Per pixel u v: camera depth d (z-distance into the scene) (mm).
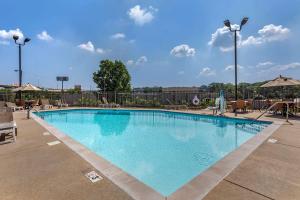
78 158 4070
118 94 21828
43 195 2629
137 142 7727
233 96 18016
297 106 11477
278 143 5043
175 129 10242
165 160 5684
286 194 2592
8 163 3828
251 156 4070
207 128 10312
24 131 6914
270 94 16031
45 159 4027
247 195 2566
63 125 11844
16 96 20406
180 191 2699
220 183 2910
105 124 12102
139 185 2893
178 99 19938
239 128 10203
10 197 2590
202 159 5734
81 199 2520
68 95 22375
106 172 3355
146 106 19672
